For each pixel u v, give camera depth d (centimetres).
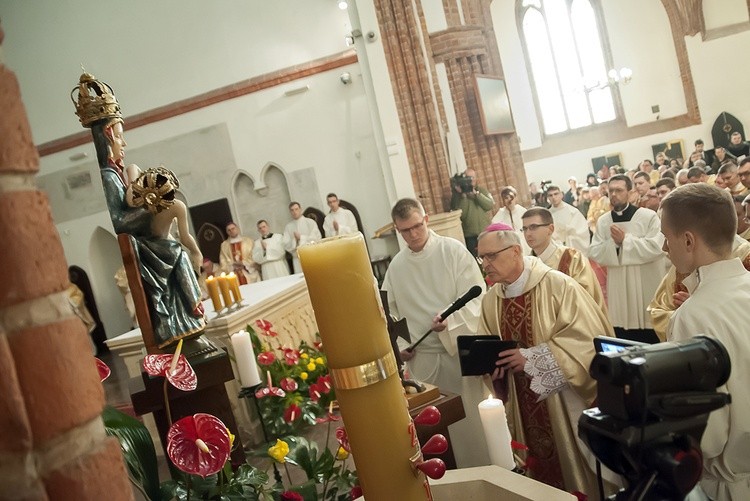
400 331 225
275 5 1253
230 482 157
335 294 88
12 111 55
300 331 535
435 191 1080
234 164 1297
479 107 1085
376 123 1078
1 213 54
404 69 1062
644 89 1208
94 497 57
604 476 264
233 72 1280
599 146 1240
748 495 178
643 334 600
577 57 1237
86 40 1324
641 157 1227
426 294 396
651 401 83
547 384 261
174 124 1310
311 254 88
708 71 1173
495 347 269
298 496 157
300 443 182
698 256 185
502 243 285
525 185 1172
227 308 455
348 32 1234
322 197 1273
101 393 60
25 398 54
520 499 126
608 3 1209
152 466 153
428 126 1073
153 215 220
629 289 602
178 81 1298
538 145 1272
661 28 1184
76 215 1396
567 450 269
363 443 91
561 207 974
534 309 283
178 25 1285
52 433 55
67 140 1369
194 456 121
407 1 1052
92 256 1412
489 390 297
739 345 173
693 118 1190
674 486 84
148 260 221
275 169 1290
